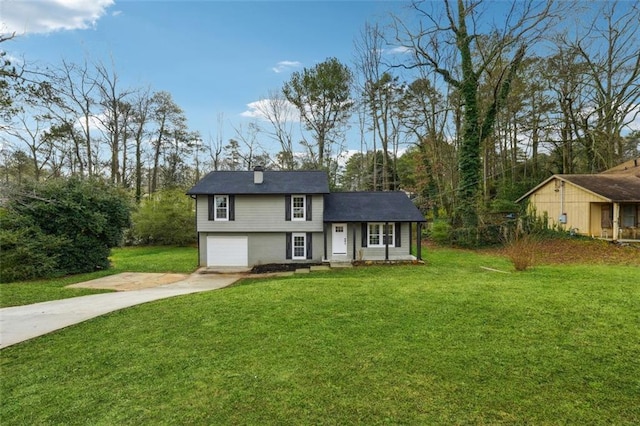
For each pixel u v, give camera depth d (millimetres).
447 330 5953
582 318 6227
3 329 7055
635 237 20078
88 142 28859
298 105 32406
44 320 7641
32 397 4406
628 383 4117
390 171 37156
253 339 5945
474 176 23594
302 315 7062
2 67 10523
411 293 8430
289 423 3631
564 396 3920
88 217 15547
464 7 22234
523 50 21344
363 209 19391
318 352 5316
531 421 3510
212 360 5227
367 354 5168
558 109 28125
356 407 3867
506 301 7395
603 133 26328
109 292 11234
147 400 4203
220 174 20906
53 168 29562
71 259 15203
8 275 13086
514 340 5434
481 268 15078
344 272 15469
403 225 18938
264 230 18828
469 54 22750
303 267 17641
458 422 3539
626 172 24625
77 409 4078
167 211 28312
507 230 22297
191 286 13016
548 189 23859
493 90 23875
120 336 6488
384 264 17344
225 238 18984
